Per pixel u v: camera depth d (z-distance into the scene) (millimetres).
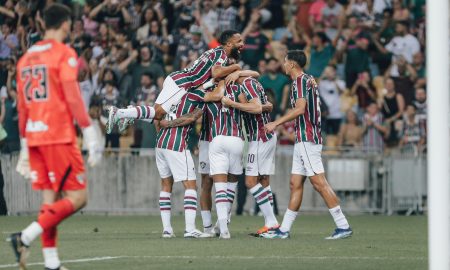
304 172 27141
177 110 26969
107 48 48375
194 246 23953
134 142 45812
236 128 26359
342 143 46406
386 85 47031
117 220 38844
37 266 18797
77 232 30734
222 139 26250
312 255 21656
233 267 18812
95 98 46906
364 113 47562
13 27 49812
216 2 49406
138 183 44281
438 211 13633
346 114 47094
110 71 47406
